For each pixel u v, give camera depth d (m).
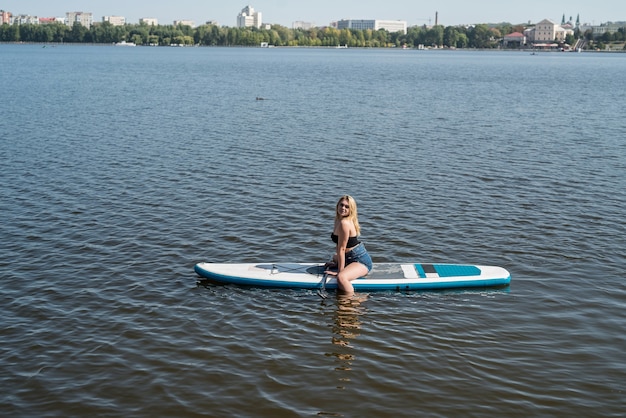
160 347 10.31
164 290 12.56
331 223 16.81
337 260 12.88
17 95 49.56
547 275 13.48
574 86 69.31
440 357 10.12
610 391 9.21
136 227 16.30
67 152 25.86
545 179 21.98
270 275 12.96
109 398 8.93
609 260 14.32
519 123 36.56
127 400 8.89
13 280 12.88
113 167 23.16
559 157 25.98
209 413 8.61
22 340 10.47
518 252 14.79
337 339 10.70
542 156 26.19
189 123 34.81
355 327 11.14
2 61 116.12
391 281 12.76
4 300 11.94
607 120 38.53
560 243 15.41
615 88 66.44
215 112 40.22
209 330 10.93
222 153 26.08
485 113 41.59
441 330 11.04
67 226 16.33
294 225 16.59
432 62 145.12
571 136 31.64
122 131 31.58
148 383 9.28
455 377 9.53
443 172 22.95
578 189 20.58
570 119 38.81
